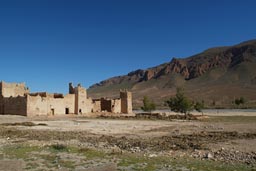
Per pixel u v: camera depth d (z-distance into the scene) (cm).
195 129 5172
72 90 9775
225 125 6084
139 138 3822
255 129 5050
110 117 8700
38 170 2036
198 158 2394
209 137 3891
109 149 2875
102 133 4425
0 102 8700
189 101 10100
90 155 2508
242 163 2180
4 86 8869
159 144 3216
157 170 1948
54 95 9456
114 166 2094
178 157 2438
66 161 2291
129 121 7225
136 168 2012
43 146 3011
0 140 3634
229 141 3475
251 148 2920
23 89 9494
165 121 7494
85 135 4109
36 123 6144
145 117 8812
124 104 11156
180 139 3691
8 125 5706
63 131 4653
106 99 10925
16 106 8275
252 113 12638
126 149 2900
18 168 2100
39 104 8394
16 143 3328
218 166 2058
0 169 2077
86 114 9425
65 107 9250
